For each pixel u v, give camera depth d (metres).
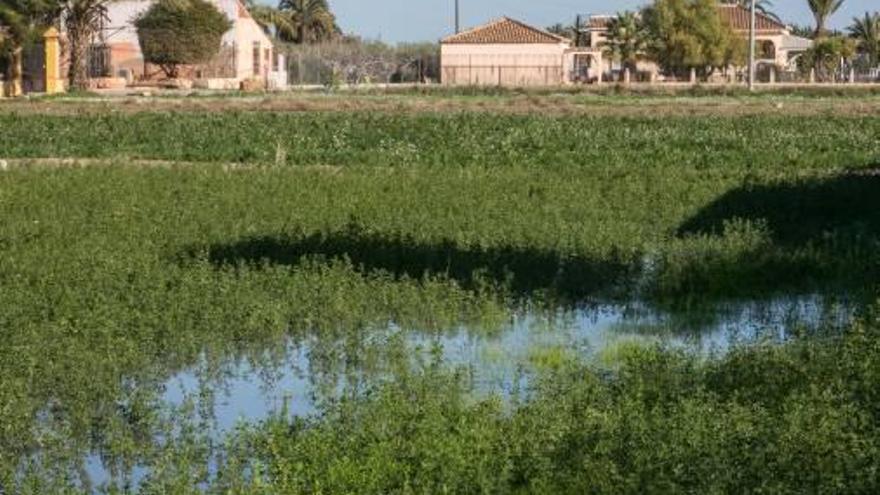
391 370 13.48
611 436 10.23
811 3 114.75
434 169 32.12
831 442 9.88
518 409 11.38
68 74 76.56
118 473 10.83
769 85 78.62
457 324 15.91
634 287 18.42
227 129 44.34
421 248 19.88
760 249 19.97
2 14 68.56
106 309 15.12
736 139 40.66
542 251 19.70
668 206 25.08
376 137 42.12
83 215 22.91
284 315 15.45
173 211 23.48
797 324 15.27
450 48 97.62
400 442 10.38
